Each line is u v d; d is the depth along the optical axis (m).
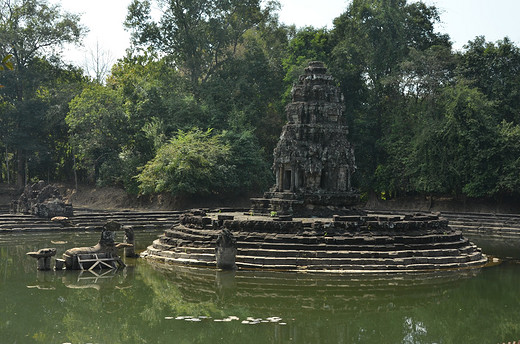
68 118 59.75
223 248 24.55
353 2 63.34
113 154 60.19
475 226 45.94
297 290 21.27
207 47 66.38
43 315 17.70
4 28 62.53
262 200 31.42
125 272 24.47
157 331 16.11
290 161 31.19
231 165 55.34
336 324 17.11
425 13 66.75
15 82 65.06
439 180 52.34
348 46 61.00
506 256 30.45
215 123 59.31
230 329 16.38
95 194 61.66
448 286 22.23
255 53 67.81
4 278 23.25
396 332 16.39
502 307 19.33
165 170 51.66
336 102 32.47
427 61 57.25
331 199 30.64
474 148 49.94
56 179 69.75
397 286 22.06
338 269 24.16
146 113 58.72
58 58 69.25
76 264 25.11
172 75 65.56
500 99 53.75
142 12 65.75
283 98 61.72
